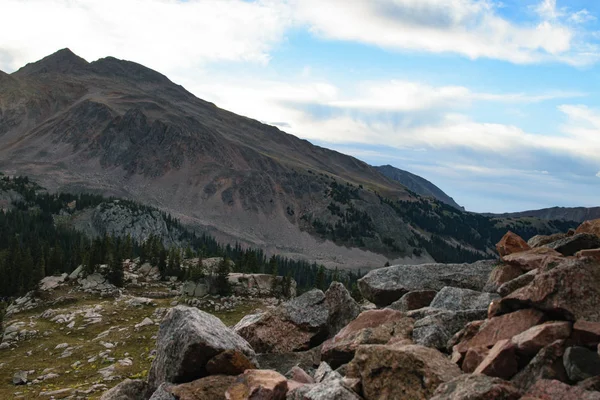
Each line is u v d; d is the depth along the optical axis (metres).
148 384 17.83
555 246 20.88
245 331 22.44
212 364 16.11
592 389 9.79
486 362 12.08
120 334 73.12
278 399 14.30
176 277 125.12
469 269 24.86
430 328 16.16
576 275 13.12
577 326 11.70
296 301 23.92
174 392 14.98
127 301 94.69
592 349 11.34
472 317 17.00
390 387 12.50
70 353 65.25
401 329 17.11
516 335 12.62
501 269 20.80
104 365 59.22
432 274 25.05
